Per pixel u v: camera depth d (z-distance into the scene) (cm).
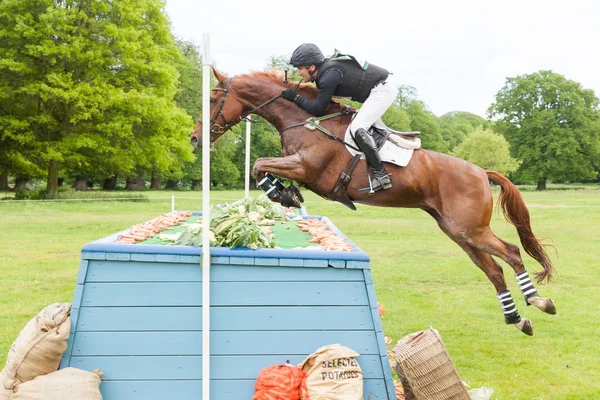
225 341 344
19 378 323
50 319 332
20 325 591
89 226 1555
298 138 438
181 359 341
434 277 927
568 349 562
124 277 344
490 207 457
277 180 438
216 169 4988
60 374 321
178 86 3903
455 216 450
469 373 488
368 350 347
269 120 460
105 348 339
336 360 327
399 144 441
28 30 2230
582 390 452
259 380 327
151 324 342
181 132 2720
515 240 1426
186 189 5094
